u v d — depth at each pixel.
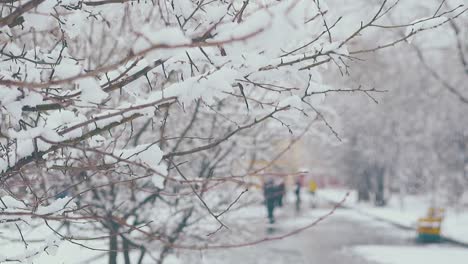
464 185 30.27
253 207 9.99
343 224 25.14
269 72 3.18
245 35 1.86
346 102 17.59
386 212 31.98
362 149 36.31
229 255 12.27
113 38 6.27
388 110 31.75
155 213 7.64
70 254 7.64
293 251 15.94
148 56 2.37
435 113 31.48
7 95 2.77
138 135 7.30
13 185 3.43
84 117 3.28
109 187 7.20
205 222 7.88
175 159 7.81
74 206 3.29
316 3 3.11
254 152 8.62
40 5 2.80
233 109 7.30
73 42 6.38
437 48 19.53
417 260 15.19
